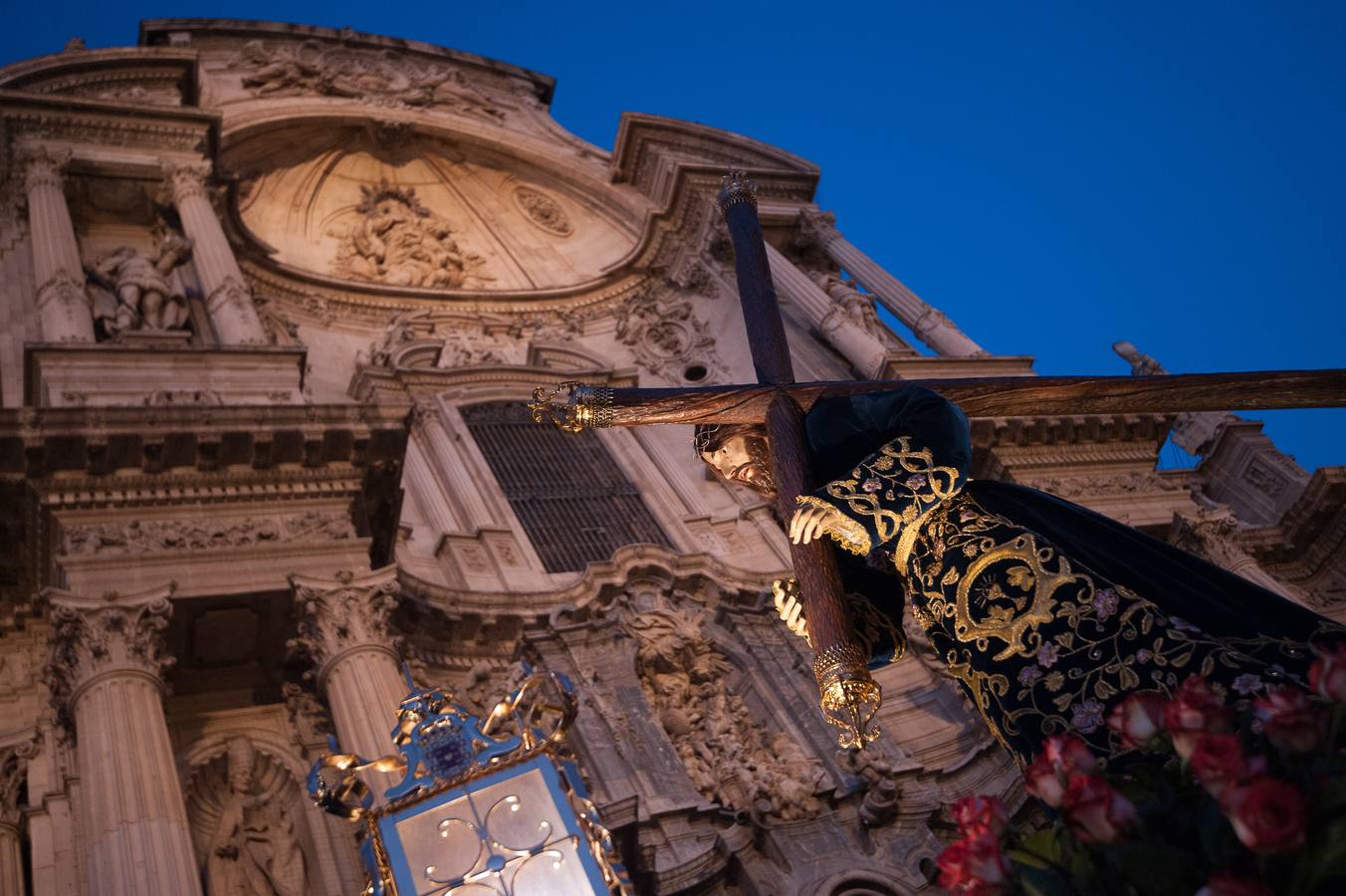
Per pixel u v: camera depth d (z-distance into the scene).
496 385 22.67
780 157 27.56
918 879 15.17
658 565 18.23
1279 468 24.95
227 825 13.01
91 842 10.80
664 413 3.86
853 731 3.26
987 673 3.28
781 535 20.92
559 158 28.31
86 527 13.18
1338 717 2.39
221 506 13.78
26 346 14.64
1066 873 2.56
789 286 24.78
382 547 15.55
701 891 14.45
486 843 5.23
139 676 12.02
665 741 16.05
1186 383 3.53
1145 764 2.62
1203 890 2.29
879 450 3.47
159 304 17.48
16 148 19.48
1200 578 3.19
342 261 25.19
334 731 13.15
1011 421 20.14
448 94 28.78
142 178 19.94
